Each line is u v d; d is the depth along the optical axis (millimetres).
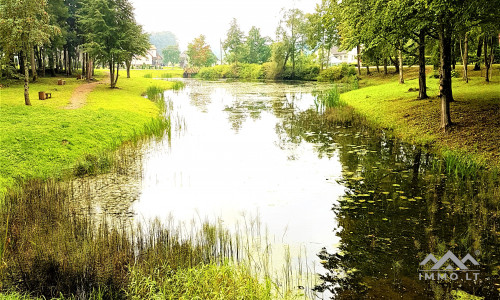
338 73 58688
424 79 22953
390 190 10406
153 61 137125
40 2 22875
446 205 9227
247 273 6184
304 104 32156
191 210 9406
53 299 5457
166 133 19375
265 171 12633
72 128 16609
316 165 13203
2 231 7379
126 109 23766
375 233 7852
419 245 7266
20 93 29578
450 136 14844
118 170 12867
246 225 8469
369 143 16297
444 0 11969
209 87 53250
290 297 5703
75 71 58625
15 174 11508
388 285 5988
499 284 5949
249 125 21766
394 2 14547
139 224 8086
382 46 23500
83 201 9938
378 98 27438
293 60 71750
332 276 6297
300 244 7500
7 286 5789
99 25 35031
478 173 11461
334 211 9109
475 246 7145
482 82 26375
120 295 5758
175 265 6398
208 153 15219
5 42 21625
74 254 6383
